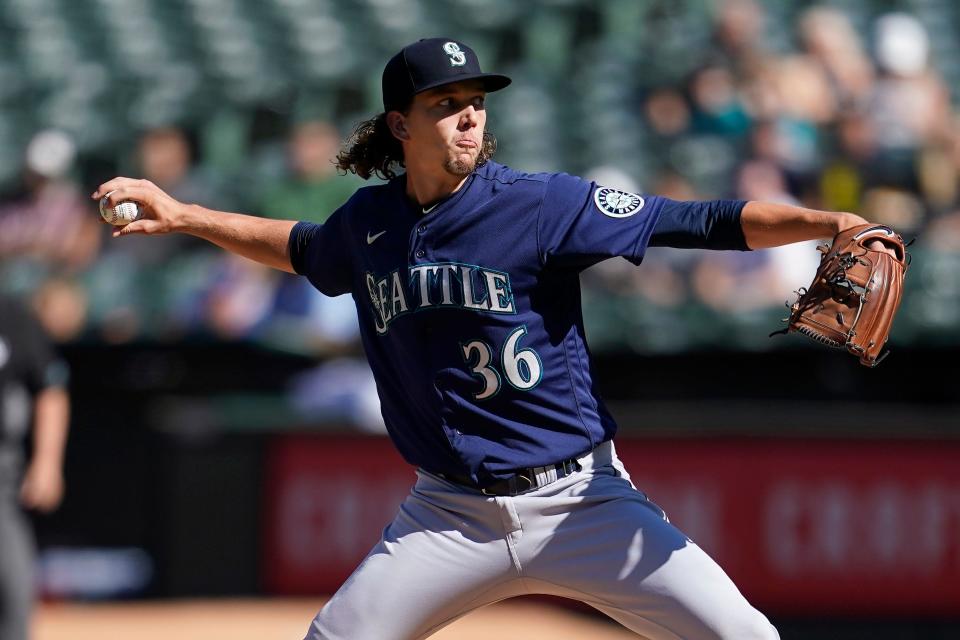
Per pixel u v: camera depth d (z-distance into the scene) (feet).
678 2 115.44
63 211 101.81
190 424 87.20
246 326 93.40
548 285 36.91
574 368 37.52
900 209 98.78
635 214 35.94
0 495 60.80
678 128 105.29
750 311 93.71
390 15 118.21
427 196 37.55
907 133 101.65
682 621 35.94
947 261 95.71
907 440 82.79
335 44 115.85
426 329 37.29
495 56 115.75
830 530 82.79
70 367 95.96
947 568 82.02
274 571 86.63
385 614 37.60
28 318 63.21
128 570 91.66
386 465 86.58
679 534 37.01
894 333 93.30
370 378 89.51
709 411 85.51
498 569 37.58
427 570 37.68
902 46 106.01
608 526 36.88
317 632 37.88
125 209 40.34
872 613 82.23
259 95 111.04
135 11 120.16
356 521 86.43
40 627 80.64
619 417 85.05
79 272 99.50
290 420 87.71
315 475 86.84
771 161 100.07
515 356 36.73
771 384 95.61
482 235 36.58
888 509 82.64
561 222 36.22
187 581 86.89
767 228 34.76
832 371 94.63
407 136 37.14
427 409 37.86
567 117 109.19
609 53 113.39
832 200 99.09
